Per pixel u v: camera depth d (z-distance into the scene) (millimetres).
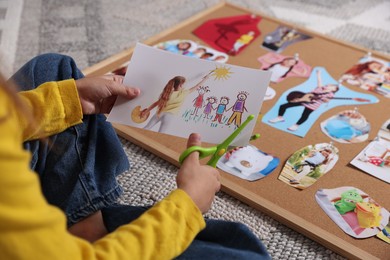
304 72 1369
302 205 989
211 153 779
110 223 764
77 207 778
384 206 985
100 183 826
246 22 1602
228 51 1458
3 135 438
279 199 1002
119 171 881
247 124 847
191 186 673
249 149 1114
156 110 882
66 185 780
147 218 599
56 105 764
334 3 1810
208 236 725
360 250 900
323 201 996
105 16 1678
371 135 1155
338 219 958
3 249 446
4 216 433
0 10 1688
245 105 879
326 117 1206
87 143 829
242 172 1059
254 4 1794
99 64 1389
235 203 1020
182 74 904
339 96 1278
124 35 1576
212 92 891
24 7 1715
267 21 1608
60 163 786
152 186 1057
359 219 957
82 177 787
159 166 1107
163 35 1526
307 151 1110
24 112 538
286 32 1553
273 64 1403
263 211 993
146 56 910
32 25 1617
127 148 1148
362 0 1828
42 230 464
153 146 1124
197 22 1599
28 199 450
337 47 1485
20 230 447
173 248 589
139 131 1166
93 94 834
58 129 781
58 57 891
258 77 899
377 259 883
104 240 565
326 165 1075
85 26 1618
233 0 1817
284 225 976
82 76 926
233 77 901
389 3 1812
